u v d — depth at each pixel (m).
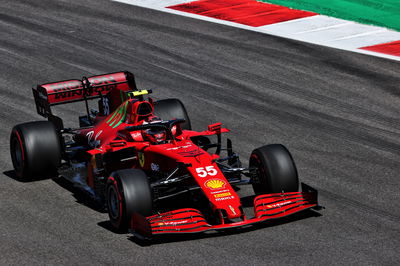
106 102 41.88
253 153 35.28
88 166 36.56
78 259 29.92
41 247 31.20
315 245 31.19
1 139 46.91
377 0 83.88
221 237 32.00
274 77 61.62
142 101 37.12
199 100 55.59
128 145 35.91
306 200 33.84
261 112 52.94
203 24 77.62
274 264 29.23
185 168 33.28
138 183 31.75
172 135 35.56
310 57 66.81
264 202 33.16
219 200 31.50
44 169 39.38
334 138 47.56
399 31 73.44
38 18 80.50
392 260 29.77
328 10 80.75
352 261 29.62
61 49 69.69
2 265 29.50
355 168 41.97
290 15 79.56
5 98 55.81
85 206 36.16
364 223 33.81
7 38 73.19
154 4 86.31
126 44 71.19
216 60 66.25
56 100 44.28
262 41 71.62
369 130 49.38
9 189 38.66
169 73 62.59
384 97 56.84
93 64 65.19
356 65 64.62
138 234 31.09
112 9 84.19
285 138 47.44
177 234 32.34
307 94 57.44
